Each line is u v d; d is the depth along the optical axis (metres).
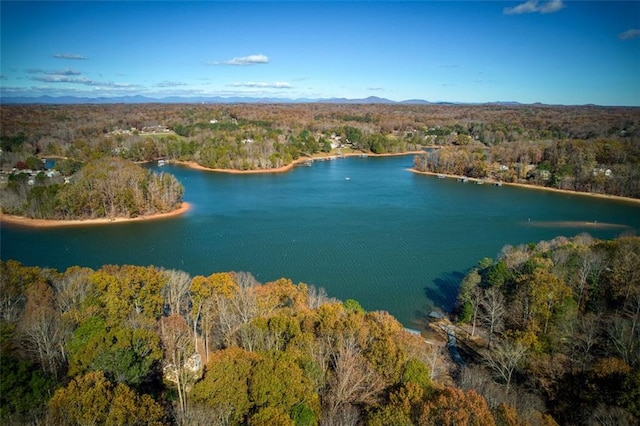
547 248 102.19
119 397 40.19
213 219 165.75
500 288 84.06
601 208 189.38
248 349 57.66
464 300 87.19
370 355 54.09
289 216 170.88
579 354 63.34
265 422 40.97
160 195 174.88
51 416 39.53
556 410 51.72
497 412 42.69
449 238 145.12
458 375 62.19
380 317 68.88
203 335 67.75
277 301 73.50
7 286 69.62
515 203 197.75
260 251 130.50
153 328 63.25
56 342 55.59
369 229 154.12
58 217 162.12
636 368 56.25
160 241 140.12
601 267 82.50
